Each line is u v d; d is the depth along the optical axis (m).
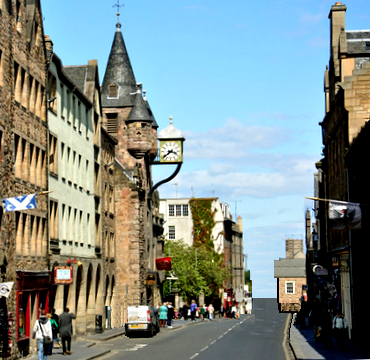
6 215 31.64
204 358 31.83
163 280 78.19
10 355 31.19
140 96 69.38
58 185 42.69
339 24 46.53
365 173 34.91
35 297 36.44
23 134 35.22
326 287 52.28
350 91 40.06
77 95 47.97
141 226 65.94
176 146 65.06
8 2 33.16
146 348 38.25
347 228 30.73
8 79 32.72
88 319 50.53
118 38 73.12
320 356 30.44
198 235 117.50
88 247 50.94
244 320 82.75
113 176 62.19
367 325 36.22
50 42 42.47
